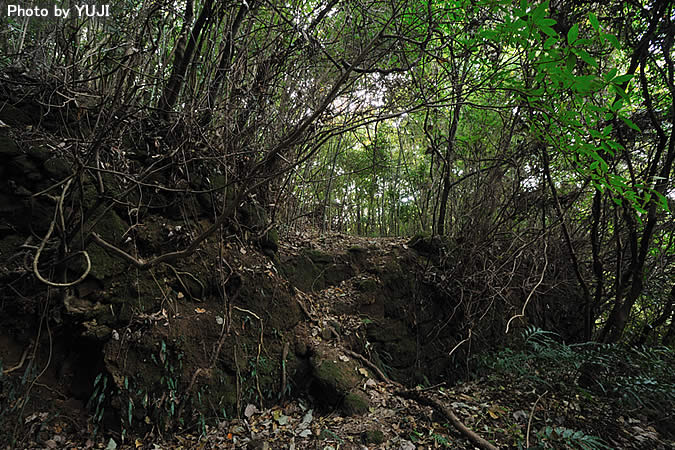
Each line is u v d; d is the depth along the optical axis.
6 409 2.39
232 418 3.00
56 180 2.81
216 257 3.43
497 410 3.27
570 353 3.76
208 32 3.31
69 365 2.74
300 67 3.53
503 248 5.05
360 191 8.16
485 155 5.16
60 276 2.65
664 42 3.62
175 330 2.96
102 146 2.92
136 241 3.08
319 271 4.33
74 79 2.87
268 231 3.91
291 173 3.93
